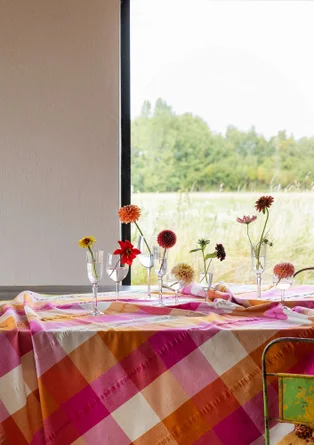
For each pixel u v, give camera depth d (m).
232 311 2.49
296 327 2.25
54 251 3.63
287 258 3.88
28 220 3.61
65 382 2.18
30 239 3.62
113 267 2.54
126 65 3.74
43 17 3.57
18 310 2.49
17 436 2.17
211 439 2.21
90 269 2.46
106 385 2.19
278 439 2.20
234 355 2.21
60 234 3.62
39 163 3.60
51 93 3.59
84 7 3.57
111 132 3.62
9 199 3.60
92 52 3.59
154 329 2.22
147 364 2.20
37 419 2.19
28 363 2.19
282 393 1.89
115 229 3.65
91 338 2.19
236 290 2.91
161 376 2.21
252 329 2.22
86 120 3.61
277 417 2.21
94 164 3.62
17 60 3.57
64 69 3.59
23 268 3.62
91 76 3.60
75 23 3.58
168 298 2.74
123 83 3.74
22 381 2.17
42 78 3.58
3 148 3.58
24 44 3.56
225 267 3.86
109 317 2.42
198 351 2.21
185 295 2.79
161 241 2.59
